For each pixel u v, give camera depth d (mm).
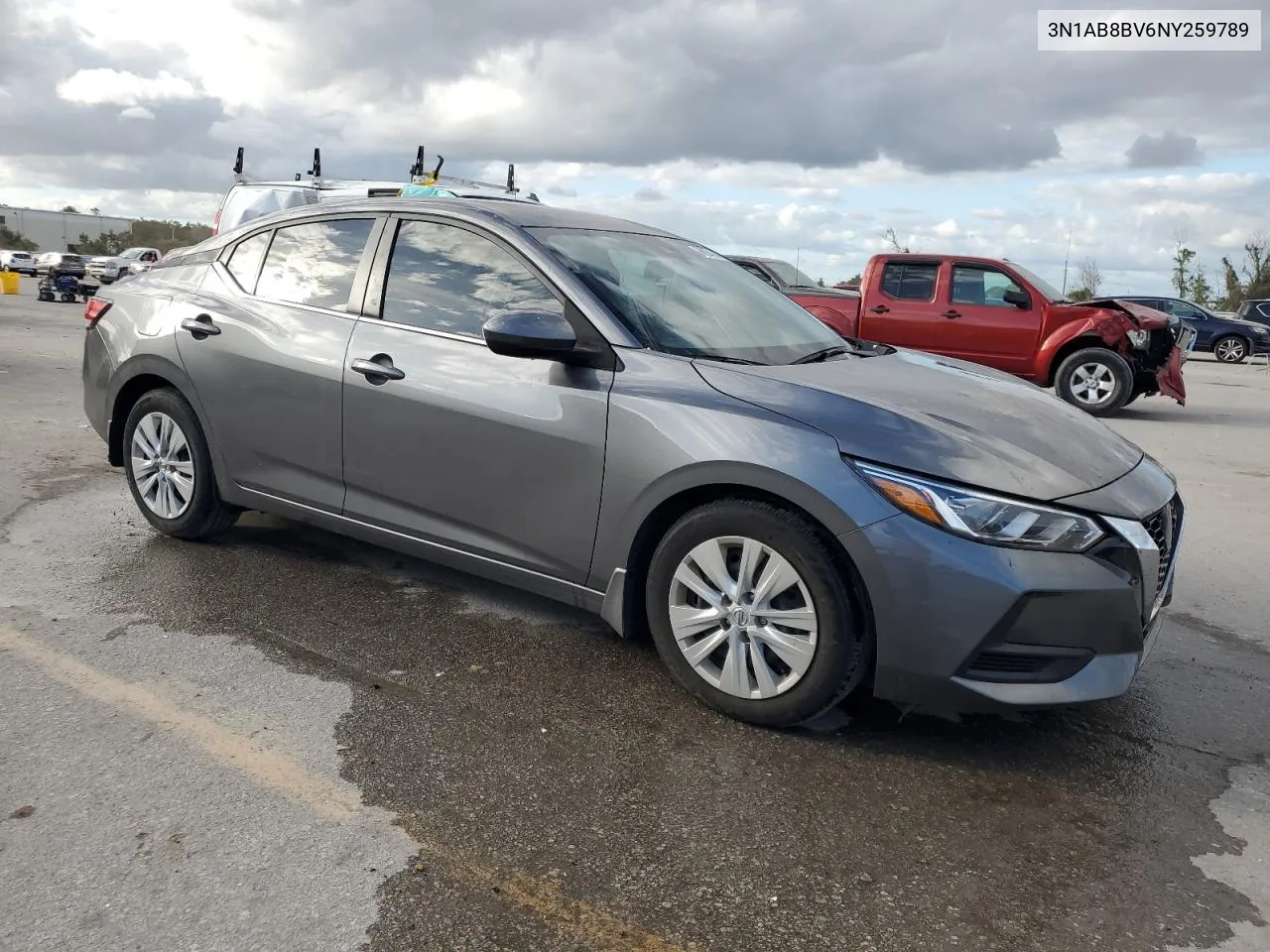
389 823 2492
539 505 3379
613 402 3195
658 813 2598
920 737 3080
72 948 2008
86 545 4543
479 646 3621
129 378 4570
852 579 2854
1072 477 2867
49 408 8211
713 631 3115
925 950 2129
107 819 2443
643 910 2215
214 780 2643
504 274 3594
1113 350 11000
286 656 3455
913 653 2773
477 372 3498
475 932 2113
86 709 2998
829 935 2160
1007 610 2686
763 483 2896
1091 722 3254
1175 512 3227
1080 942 2170
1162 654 3902
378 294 3873
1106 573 2738
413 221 3896
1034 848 2523
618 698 3244
